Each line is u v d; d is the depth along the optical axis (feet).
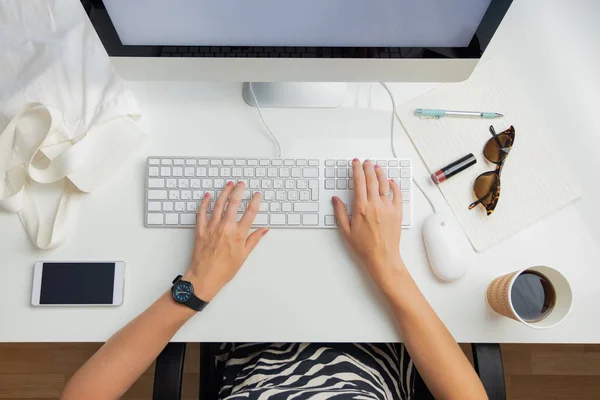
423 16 1.86
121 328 2.30
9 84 2.49
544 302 2.25
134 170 2.46
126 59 2.03
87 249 2.38
